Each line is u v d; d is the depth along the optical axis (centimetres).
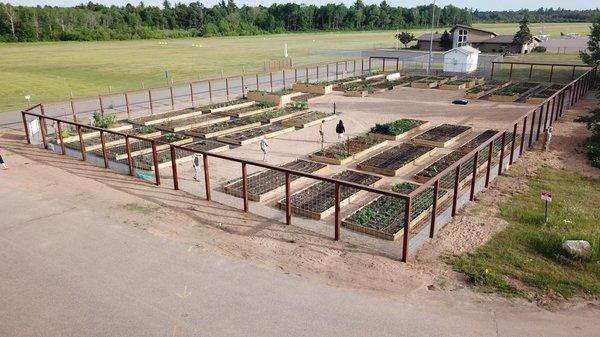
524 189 1775
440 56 7050
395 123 2744
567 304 1035
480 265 1200
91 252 1294
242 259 1256
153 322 995
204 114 3197
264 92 3734
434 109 3338
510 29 15238
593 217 1508
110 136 2556
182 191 1786
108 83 4769
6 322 1005
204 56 7481
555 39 10781
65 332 970
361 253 1295
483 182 1842
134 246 1327
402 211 1544
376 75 5081
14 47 8950
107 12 13738
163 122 2923
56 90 4297
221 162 2161
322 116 3072
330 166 2100
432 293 1088
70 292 1109
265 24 15388
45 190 1769
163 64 6347
